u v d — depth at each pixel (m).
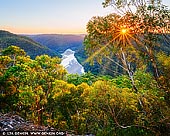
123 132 25.25
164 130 21.00
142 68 21.89
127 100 27.47
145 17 19.83
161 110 20.88
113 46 22.83
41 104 49.38
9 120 14.12
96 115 36.00
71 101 46.84
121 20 21.52
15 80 50.78
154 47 20.45
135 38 21.14
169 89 20.33
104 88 29.17
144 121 22.39
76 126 45.66
